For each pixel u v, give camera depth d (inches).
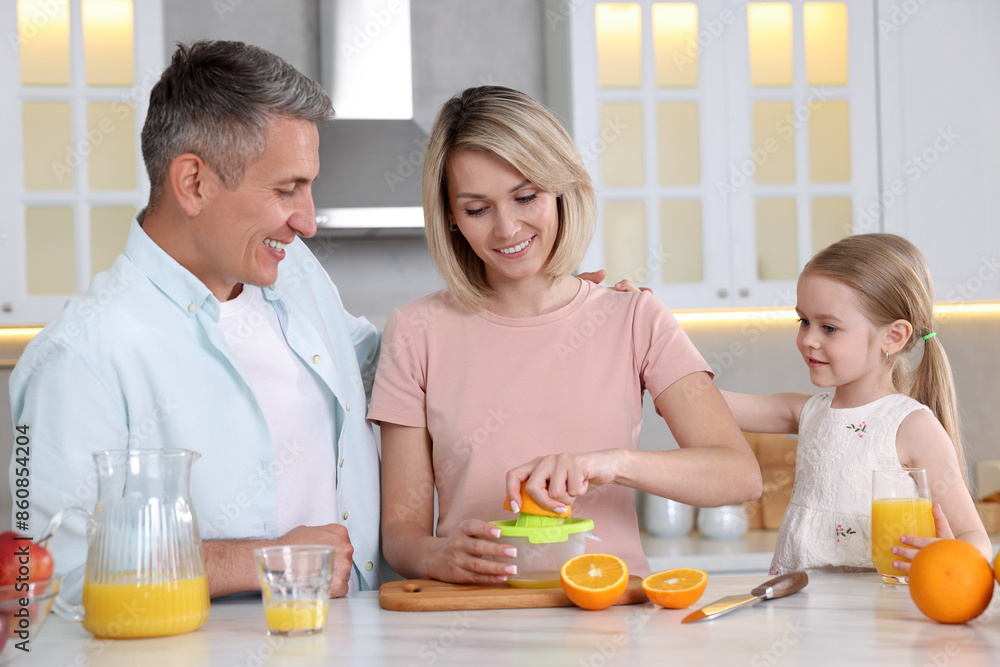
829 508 56.0
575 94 100.7
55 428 41.7
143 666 30.0
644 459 44.4
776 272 104.0
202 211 44.6
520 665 29.0
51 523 33.7
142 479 34.3
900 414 54.9
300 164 44.3
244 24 111.3
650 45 101.8
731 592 41.6
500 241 48.9
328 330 55.5
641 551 51.4
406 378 53.6
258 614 39.2
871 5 104.3
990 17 105.0
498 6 117.0
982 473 110.3
